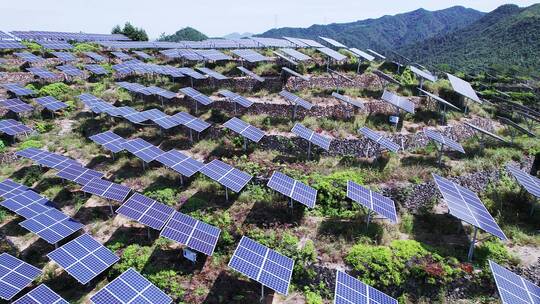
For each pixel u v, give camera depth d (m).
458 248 22.38
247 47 65.06
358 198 23.28
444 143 29.92
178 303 19.28
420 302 19.83
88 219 25.61
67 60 56.72
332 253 21.69
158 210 23.67
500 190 28.91
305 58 48.75
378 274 20.31
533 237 23.23
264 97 41.69
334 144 32.97
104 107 39.16
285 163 31.14
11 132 34.66
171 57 57.66
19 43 60.28
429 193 28.05
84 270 19.06
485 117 42.91
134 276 18.16
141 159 31.62
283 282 18.73
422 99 41.47
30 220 21.72
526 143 35.69
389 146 30.22
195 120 35.56
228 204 26.59
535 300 17.33
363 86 45.81
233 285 20.53
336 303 16.50
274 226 24.38
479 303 19.86
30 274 18.92
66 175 27.56
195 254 21.06
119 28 100.62
